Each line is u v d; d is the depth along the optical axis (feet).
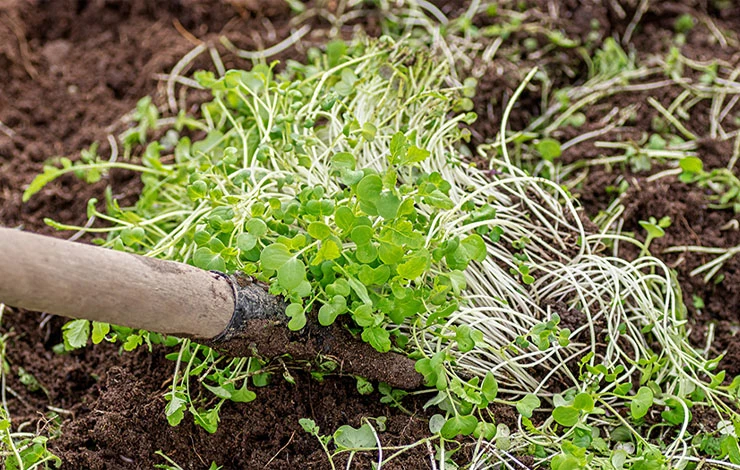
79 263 2.21
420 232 2.56
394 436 2.58
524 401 2.52
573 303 2.74
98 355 2.87
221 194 2.61
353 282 2.43
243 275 2.48
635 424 2.68
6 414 2.62
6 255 2.14
